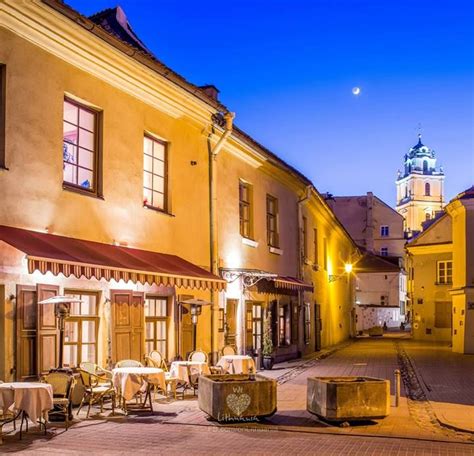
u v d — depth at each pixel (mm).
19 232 10719
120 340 13031
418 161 134625
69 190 12242
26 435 9344
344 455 8352
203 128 17391
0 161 10812
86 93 12883
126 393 11062
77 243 11906
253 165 21594
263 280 21672
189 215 16719
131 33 18938
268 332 21422
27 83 11359
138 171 14477
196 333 15938
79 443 8852
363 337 48656
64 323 11195
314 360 25062
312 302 30188
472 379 18469
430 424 10969
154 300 14914
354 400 10484
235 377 11742
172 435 9523
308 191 27516
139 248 14375
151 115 15117
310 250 30109
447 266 40750
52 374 10148
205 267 17438
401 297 71375
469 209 29875
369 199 71125
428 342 40062
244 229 21203
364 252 66750
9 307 10469
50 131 11828
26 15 11094
